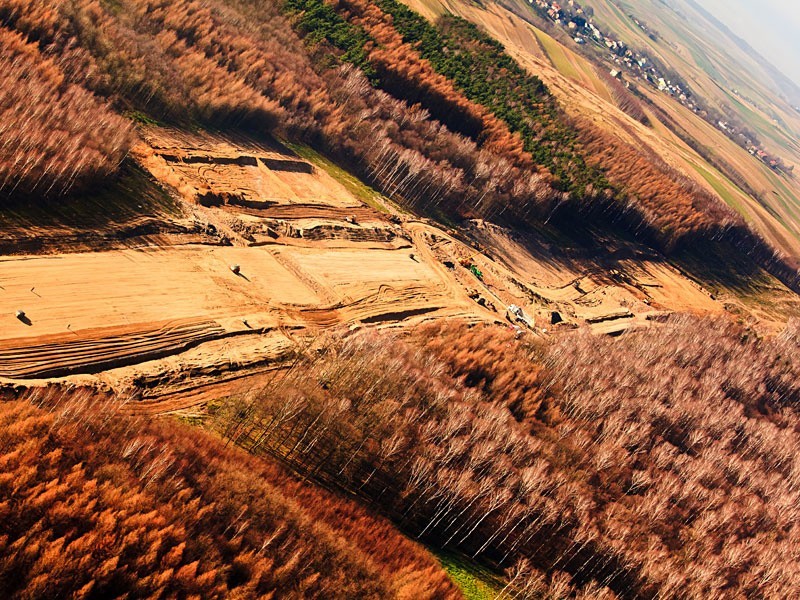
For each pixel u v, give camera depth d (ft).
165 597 140.36
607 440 292.61
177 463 170.19
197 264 269.03
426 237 412.98
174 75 366.02
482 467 233.96
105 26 347.15
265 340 249.14
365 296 316.19
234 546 159.33
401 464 223.51
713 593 244.42
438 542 217.15
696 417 350.64
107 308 221.46
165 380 209.87
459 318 338.13
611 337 424.05
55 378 187.52
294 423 219.00
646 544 248.73
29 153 240.73
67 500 141.59
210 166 342.44
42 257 225.35
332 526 189.06
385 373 240.73
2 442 148.87
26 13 314.35
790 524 319.27
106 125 286.87
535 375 297.74
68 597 131.23
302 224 343.87
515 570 220.02
